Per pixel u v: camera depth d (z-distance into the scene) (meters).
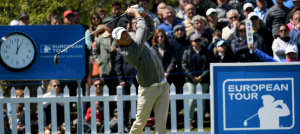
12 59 17.53
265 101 17.70
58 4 30.03
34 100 18.58
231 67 17.75
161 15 26.45
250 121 17.70
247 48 21.55
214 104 17.77
